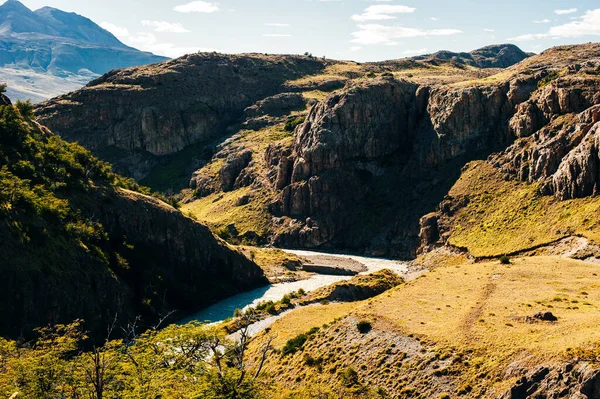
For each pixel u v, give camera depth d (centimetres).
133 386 5322
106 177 14612
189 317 12612
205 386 5359
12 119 13262
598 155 14438
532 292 8594
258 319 11694
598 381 4934
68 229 11088
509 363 5984
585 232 12950
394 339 7556
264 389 5925
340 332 8456
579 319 6669
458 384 6153
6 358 6284
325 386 7181
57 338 7131
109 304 11012
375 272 14862
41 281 9656
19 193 10450
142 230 13512
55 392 5388
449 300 8881
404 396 6412
